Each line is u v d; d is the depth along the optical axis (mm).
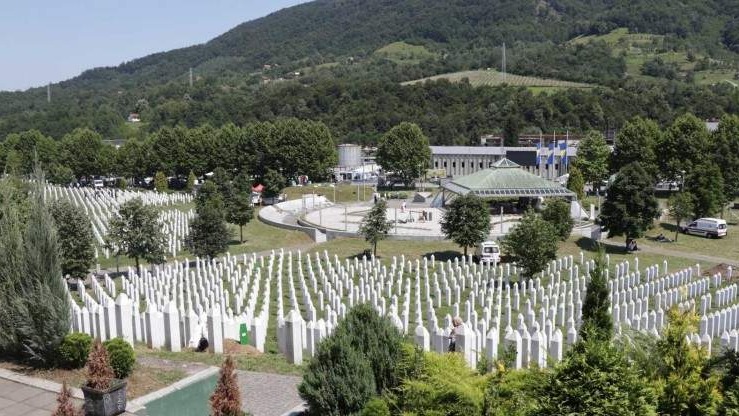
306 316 42625
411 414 16938
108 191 114750
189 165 138875
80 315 32469
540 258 51750
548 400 15570
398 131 135625
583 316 21375
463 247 67312
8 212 27406
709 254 68250
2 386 24891
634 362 18094
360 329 19781
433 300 47156
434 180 150000
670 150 101875
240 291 46219
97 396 21766
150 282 49031
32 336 26219
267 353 30547
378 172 154250
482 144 178250
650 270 55312
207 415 22266
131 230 55531
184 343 31016
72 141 147750
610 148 122875
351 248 70500
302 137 132750
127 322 30969
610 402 15000
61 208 51438
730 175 89625
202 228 59438
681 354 17828
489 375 18484
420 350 18969
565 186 102188
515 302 45500
